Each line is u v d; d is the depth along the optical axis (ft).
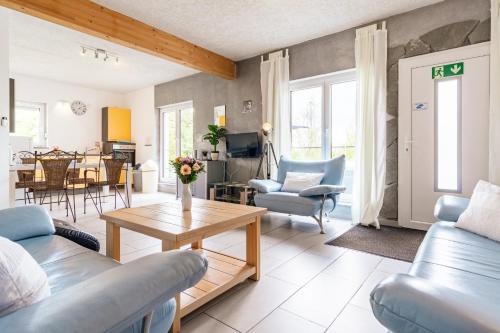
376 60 11.38
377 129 11.42
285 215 13.50
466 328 1.92
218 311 5.29
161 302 2.39
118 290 2.18
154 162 22.08
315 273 6.95
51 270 3.78
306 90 14.47
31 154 15.21
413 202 11.03
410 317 2.19
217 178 17.02
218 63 15.61
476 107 9.78
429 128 10.66
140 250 8.64
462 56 9.98
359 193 11.79
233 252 8.43
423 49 10.72
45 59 16.29
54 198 18.11
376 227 11.10
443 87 10.39
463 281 3.55
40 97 20.47
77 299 2.04
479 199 5.74
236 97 16.92
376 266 7.35
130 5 10.56
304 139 14.56
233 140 16.66
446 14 10.27
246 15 11.37
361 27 12.13
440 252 4.52
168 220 5.93
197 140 19.35
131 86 22.66
